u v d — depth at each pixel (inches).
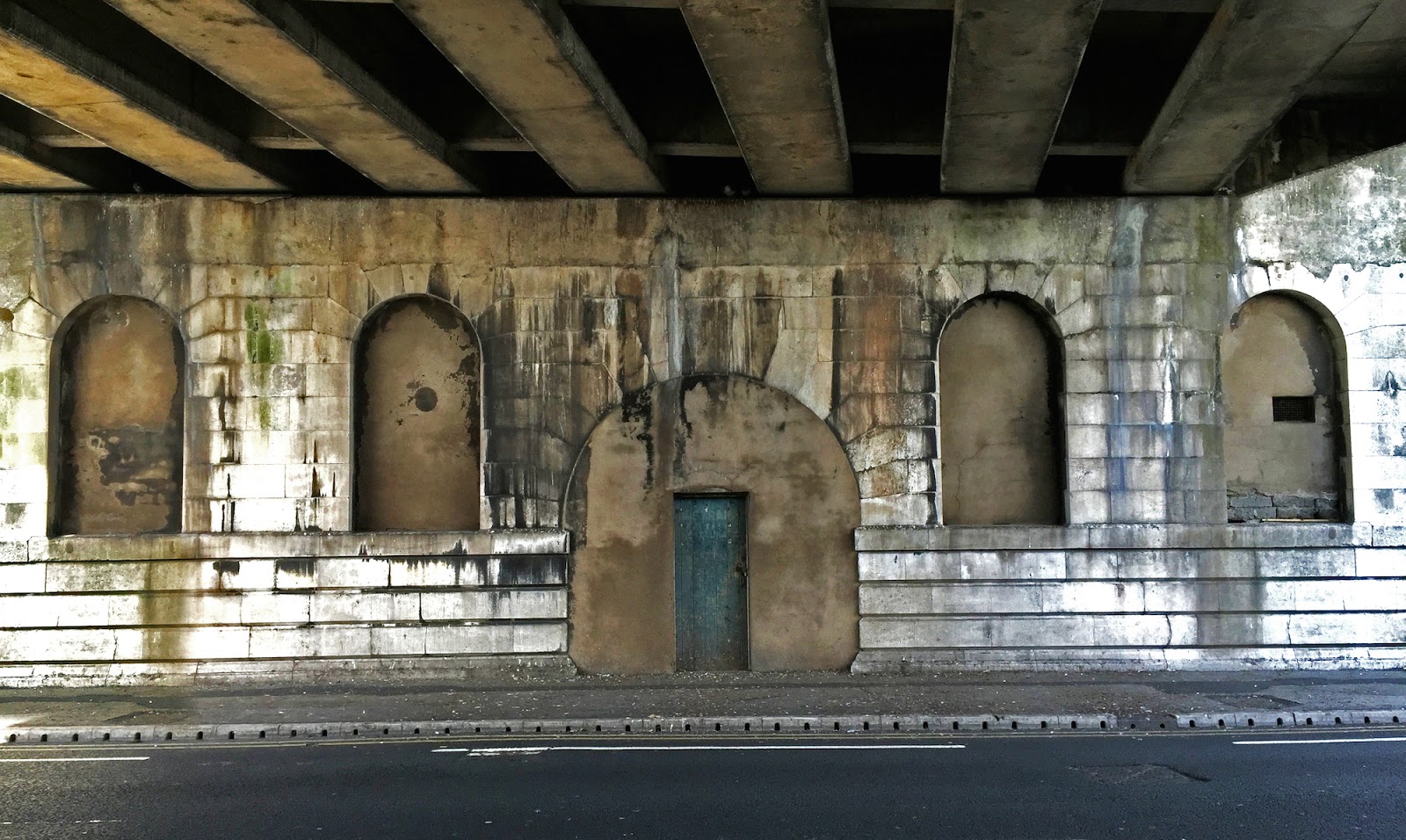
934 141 583.2
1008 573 645.9
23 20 418.6
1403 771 410.9
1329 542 646.5
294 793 392.5
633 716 521.0
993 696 565.3
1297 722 512.1
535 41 437.1
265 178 622.8
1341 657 641.6
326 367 652.1
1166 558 645.3
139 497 658.2
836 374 656.4
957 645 644.1
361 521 660.7
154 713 542.3
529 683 616.4
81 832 344.2
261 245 654.5
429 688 604.1
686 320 658.8
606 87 505.0
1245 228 659.4
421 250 657.0
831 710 531.8
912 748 463.8
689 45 565.3
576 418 655.8
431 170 604.4
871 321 657.6
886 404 654.5
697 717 518.0
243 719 525.7
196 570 641.6
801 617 651.5
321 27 466.6
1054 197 657.6
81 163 626.8
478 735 504.7
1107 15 514.6
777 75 466.6
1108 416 652.1
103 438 660.1
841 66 582.6
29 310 649.0
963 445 666.2
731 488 655.8
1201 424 653.3
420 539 645.3
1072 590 645.3
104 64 468.1
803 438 657.6
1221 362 660.1
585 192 653.9
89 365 661.9
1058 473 662.5
